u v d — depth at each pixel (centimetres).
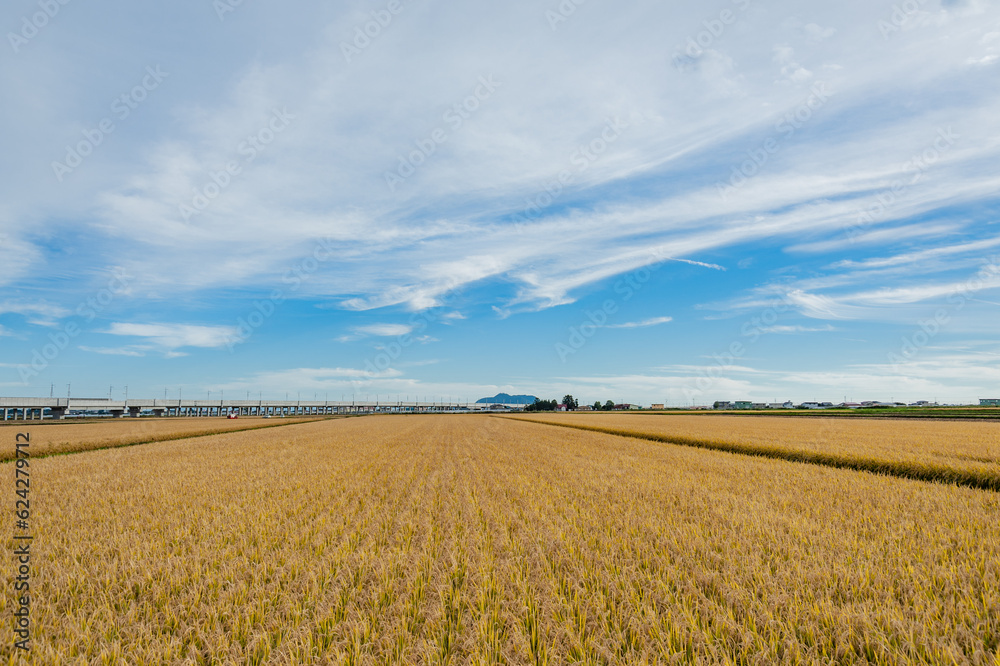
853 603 587
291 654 487
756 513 1042
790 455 2302
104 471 1903
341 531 972
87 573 721
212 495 1358
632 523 969
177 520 1041
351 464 2136
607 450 2758
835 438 3077
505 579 684
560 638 521
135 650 513
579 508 1149
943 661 459
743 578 661
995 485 1478
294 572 723
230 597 625
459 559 782
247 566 739
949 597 597
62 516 1095
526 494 1338
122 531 962
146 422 7406
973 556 727
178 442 3594
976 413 8181
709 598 618
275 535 920
